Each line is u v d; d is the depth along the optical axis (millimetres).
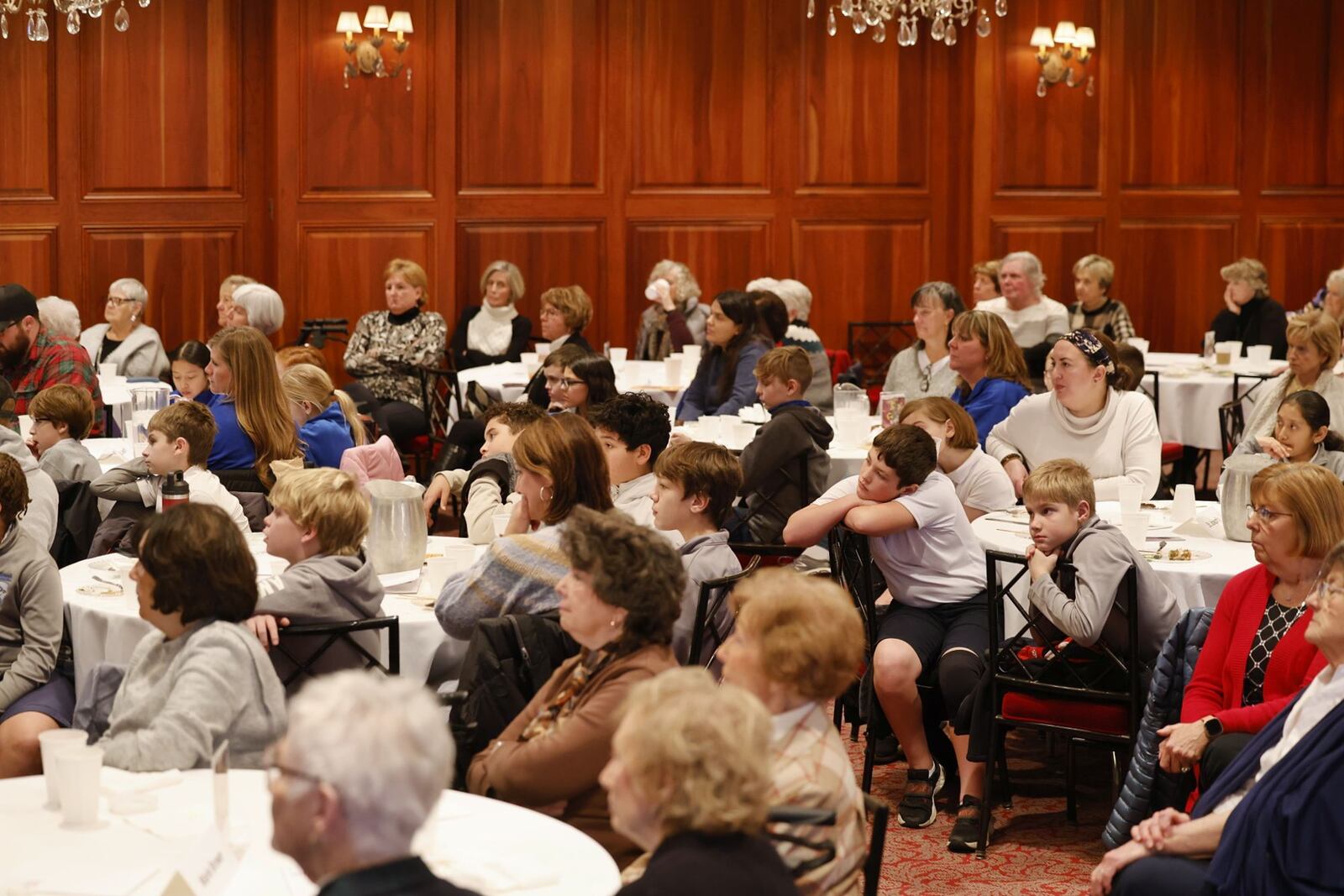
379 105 9859
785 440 5180
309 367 5703
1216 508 4953
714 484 3689
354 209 9906
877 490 4230
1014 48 10352
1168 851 2881
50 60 9547
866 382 10484
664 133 10266
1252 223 10859
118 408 7180
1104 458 5266
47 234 9664
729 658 2209
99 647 3656
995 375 6078
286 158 9781
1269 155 10836
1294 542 3311
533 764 2684
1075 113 10477
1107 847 3484
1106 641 3824
